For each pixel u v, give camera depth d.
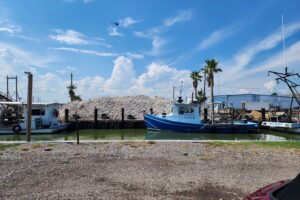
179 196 9.06
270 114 55.31
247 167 13.11
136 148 17.81
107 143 19.94
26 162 13.76
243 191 9.62
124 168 12.67
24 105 41.28
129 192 9.41
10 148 17.91
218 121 48.22
